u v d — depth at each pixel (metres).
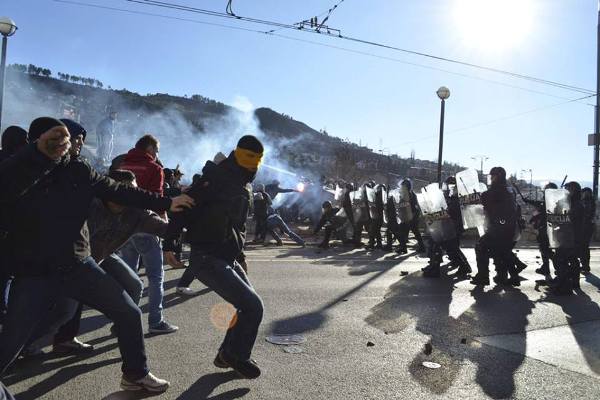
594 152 19.36
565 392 3.97
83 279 3.24
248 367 3.91
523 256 12.98
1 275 3.13
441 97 17.59
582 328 5.86
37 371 4.14
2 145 5.13
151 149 5.28
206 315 5.96
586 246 10.54
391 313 6.32
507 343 5.22
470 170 9.09
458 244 9.31
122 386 3.64
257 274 8.93
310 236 16.48
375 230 13.37
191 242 3.90
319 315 6.12
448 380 4.16
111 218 3.99
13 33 12.72
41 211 3.05
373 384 4.03
